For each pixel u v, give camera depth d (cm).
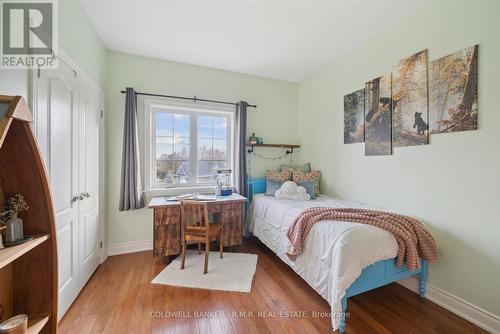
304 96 365
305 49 271
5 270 101
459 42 170
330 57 291
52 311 106
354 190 271
